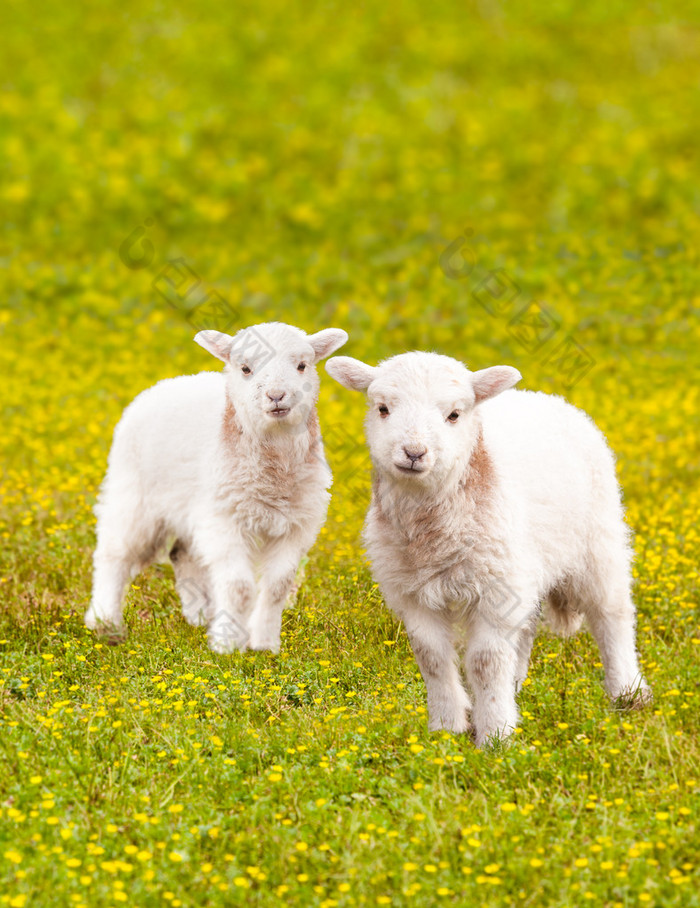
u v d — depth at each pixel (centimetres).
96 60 3709
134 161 3052
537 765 803
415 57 3778
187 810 745
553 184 2975
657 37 4053
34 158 3056
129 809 743
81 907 632
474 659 869
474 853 690
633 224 2777
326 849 704
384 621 1096
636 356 2225
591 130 3306
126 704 880
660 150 3194
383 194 2888
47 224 2791
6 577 1226
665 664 1012
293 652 1037
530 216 2822
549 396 1007
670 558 1264
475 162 3072
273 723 886
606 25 4138
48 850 684
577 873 675
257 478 1070
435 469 838
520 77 3725
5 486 1566
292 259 2619
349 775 785
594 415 1919
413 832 724
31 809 736
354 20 4084
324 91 3472
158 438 1156
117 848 704
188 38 3856
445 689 891
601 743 845
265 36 3925
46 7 4094
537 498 911
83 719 857
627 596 988
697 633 1094
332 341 1080
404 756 820
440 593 871
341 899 650
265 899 657
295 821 736
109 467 1217
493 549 859
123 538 1182
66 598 1201
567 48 3959
